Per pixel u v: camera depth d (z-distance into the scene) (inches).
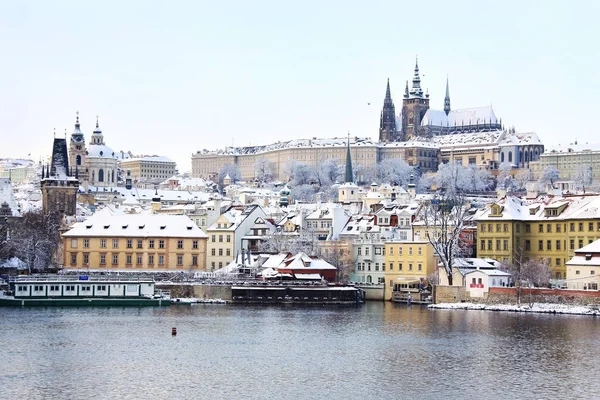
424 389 6929.1
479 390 6889.8
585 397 6673.2
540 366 7716.5
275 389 6914.4
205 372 7470.5
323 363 7864.2
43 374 7322.8
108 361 7869.1
